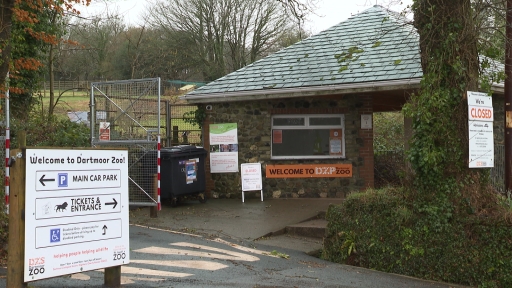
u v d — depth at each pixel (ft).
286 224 35.47
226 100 44.93
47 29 48.44
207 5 93.15
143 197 37.52
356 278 24.67
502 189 35.17
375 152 55.72
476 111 26.17
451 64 25.96
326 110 45.42
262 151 45.50
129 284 20.74
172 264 24.72
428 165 25.90
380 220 27.73
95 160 18.30
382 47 44.73
